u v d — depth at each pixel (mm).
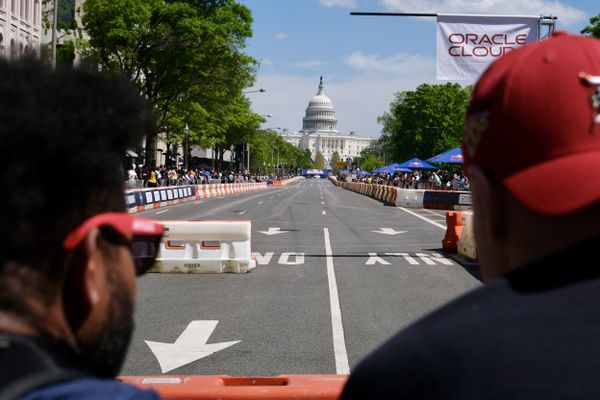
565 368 1107
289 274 13219
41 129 1107
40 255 1140
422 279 12703
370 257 15906
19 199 1094
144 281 12312
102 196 1223
